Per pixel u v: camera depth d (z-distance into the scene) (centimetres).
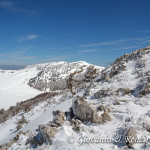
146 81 1988
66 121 1095
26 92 15025
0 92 14625
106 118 1084
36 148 935
